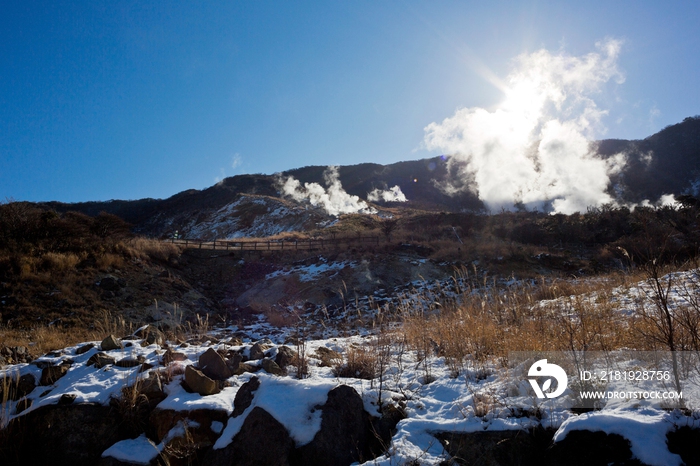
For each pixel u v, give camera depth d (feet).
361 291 72.54
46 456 15.10
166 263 85.66
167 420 15.26
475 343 19.51
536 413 13.12
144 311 60.85
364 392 15.38
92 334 42.29
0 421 15.76
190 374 16.52
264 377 16.29
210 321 62.90
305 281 78.64
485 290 27.04
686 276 27.43
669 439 10.68
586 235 125.49
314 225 212.64
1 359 20.59
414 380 17.13
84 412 15.71
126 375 17.34
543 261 85.76
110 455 14.64
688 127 453.58
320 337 40.88
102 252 76.59
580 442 11.34
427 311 30.71
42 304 57.41
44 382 17.92
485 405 13.67
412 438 12.97
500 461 12.03
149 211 354.13
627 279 32.14
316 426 13.60
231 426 14.21
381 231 126.62
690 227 53.21
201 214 288.51
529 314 23.41
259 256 97.76
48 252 71.67
